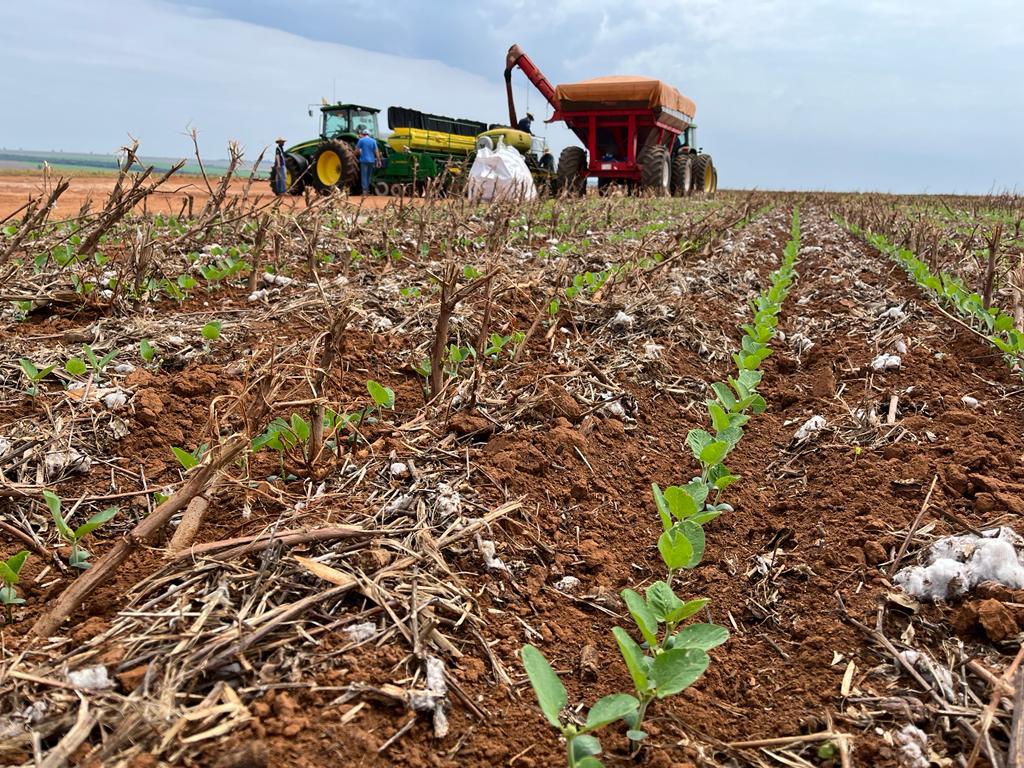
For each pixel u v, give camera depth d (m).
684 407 4.19
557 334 4.93
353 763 1.60
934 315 5.67
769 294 5.98
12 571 1.91
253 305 5.23
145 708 1.59
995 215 17.88
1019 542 2.39
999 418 3.78
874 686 1.99
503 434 3.27
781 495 3.23
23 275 5.11
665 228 11.38
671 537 2.11
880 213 13.11
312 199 7.84
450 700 1.83
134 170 5.67
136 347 4.02
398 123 20.08
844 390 4.37
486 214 10.28
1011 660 2.01
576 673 2.05
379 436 3.22
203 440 3.07
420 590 2.17
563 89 20.58
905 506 2.85
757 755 1.79
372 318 4.79
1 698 1.63
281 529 2.36
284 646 1.88
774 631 2.31
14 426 3.05
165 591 2.05
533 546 2.59
